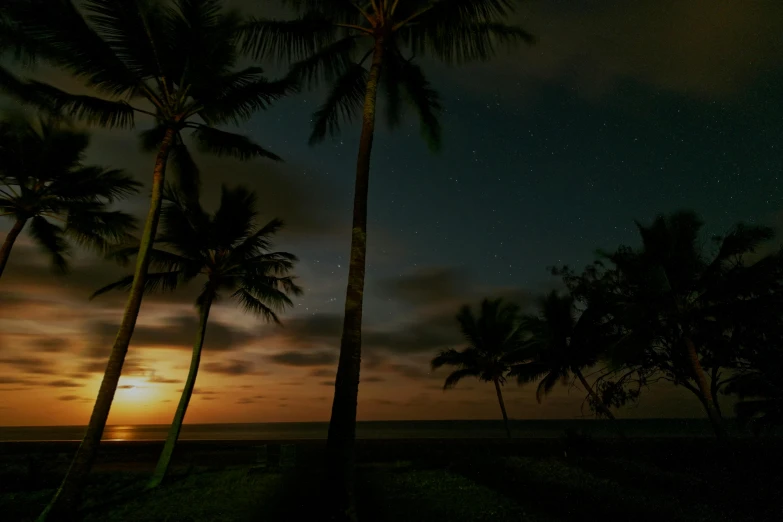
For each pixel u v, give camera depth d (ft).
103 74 36.22
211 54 38.19
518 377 92.38
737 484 41.29
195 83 37.83
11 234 50.26
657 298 65.05
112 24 34.91
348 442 23.00
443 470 51.08
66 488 29.99
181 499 37.29
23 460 61.62
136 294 34.37
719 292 62.39
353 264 26.55
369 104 30.86
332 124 39.81
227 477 47.83
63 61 34.91
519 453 68.23
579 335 83.46
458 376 106.11
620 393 70.85
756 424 64.08
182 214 54.08
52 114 39.17
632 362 68.39
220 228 55.26
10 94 38.32
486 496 36.32
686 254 64.59
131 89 38.19
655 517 30.30
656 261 66.49
